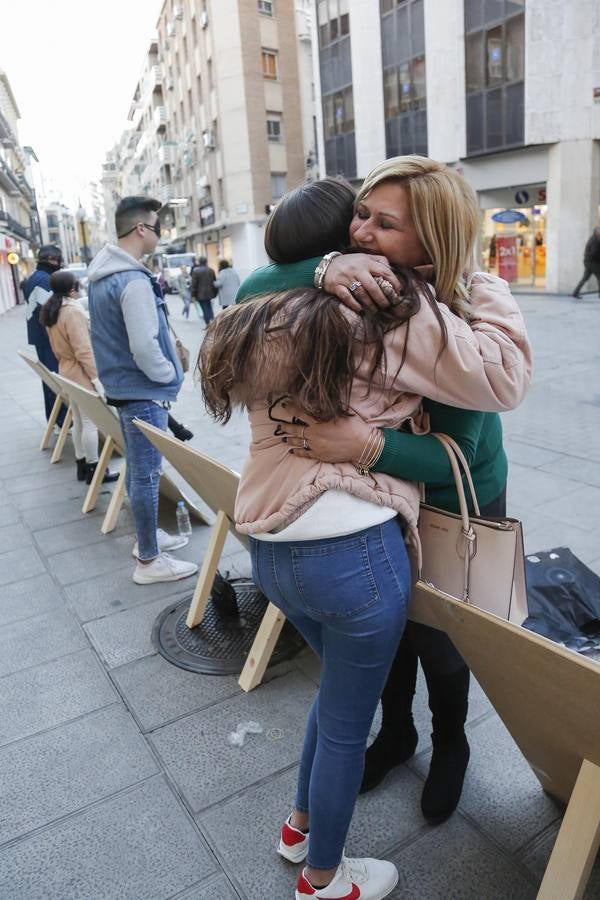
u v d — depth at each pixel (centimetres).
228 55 3147
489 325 136
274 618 246
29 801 202
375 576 133
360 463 130
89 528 416
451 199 127
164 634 289
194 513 406
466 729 225
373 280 122
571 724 130
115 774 212
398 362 126
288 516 132
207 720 235
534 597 212
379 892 163
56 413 594
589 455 495
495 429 171
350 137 2320
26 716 241
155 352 303
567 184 1744
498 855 177
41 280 599
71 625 302
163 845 184
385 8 2080
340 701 143
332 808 146
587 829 136
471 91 1895
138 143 6138
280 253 139
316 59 2388
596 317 1255
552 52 1683
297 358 121
